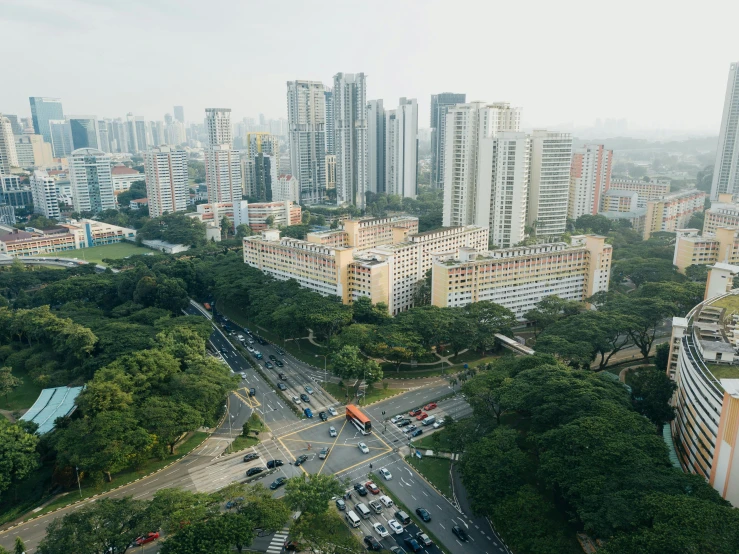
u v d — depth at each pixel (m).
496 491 156.88
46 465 194.62
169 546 134.38
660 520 124.31
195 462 199.00
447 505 174.50
